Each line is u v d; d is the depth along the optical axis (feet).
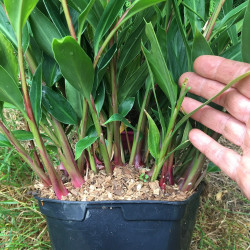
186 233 0.91
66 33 0.83
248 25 0.68
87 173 0.93
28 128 0.94
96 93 0.86
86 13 0.70
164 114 1.03
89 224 0.84
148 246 0.86
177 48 0.93
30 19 0.80
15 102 0.78
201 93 0.83
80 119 0.93
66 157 0.89
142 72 0.88
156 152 0.86
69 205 0.84
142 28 0.85
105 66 0.79
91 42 0.96
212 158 0.83
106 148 0.90
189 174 0.92
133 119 1.33
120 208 0.83
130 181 0.91
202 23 0.94
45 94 0.86
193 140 0.84
